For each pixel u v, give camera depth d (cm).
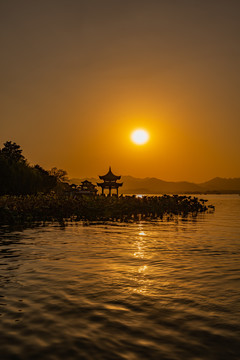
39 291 935
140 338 648
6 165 5744
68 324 711
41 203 3681
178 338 650
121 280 1062
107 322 724
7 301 850
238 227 2752
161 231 2420
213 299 882
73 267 1232
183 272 1174
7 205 3334
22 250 1566
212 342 634
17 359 566
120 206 4134
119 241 1895
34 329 684
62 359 567
